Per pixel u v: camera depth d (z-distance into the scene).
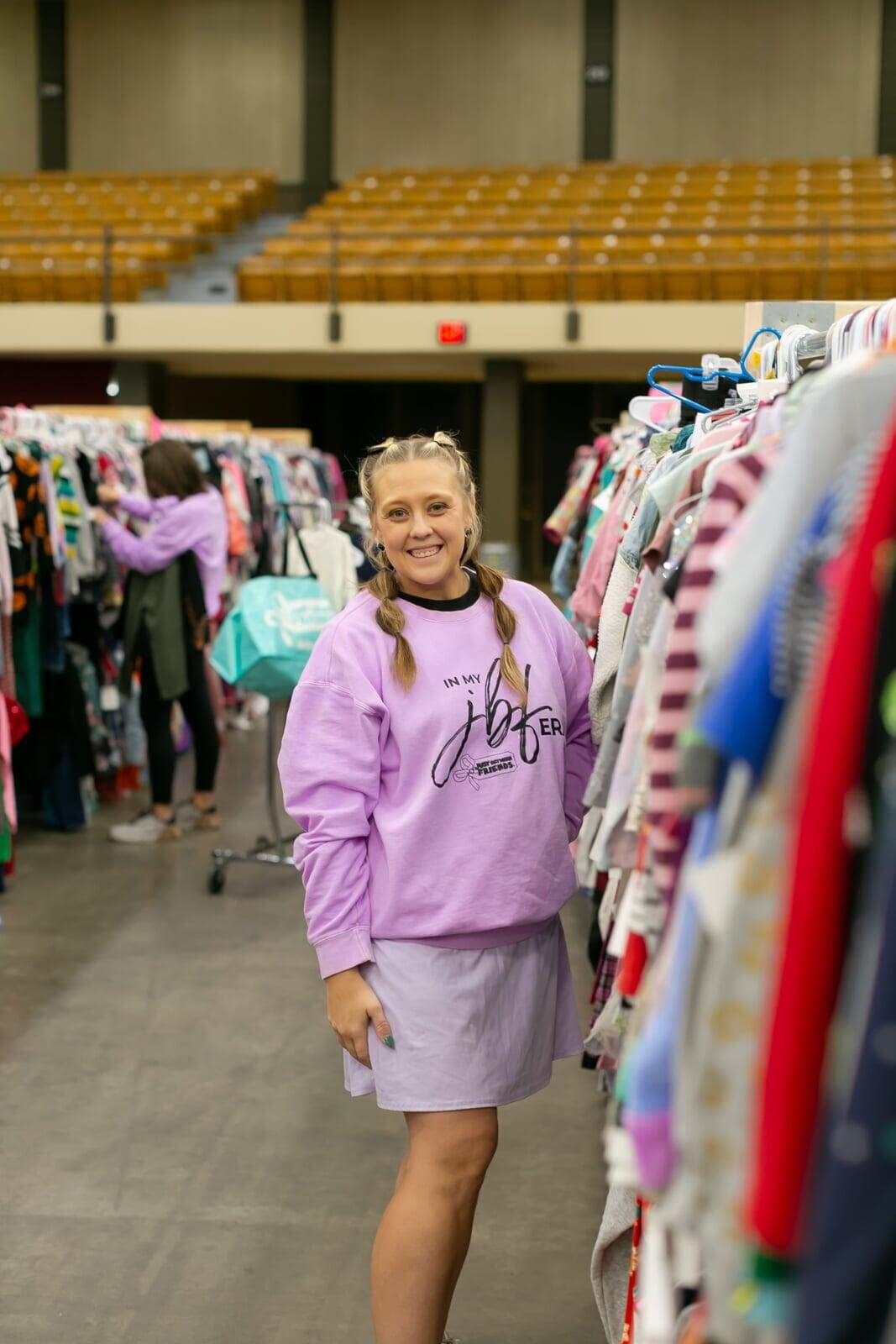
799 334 2.01
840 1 16.98
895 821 0.69
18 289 13.34
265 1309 2.25
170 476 5.08
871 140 17.11
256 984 3.87
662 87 17.44
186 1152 2.83
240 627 4.48
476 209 15.57
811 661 0.85
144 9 18.17
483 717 1.83
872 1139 0.68
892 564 0.74
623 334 12.23
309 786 1.82
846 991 0.73
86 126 18.45
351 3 17.88
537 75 17.67
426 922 1.81
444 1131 1.80
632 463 2.75
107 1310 2.24
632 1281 1.62
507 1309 2.27
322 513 5.73
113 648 5.81
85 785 5.82
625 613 1.78
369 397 17.55
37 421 5.91
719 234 13.74
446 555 1.83
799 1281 0.72
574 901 4.77
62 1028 3.50
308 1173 2.75
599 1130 2.99
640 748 1.37
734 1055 0.84
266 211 17.70
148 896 4.71
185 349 12.81
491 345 12.42
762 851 0.84
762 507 0.88
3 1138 2.88
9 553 4.63
